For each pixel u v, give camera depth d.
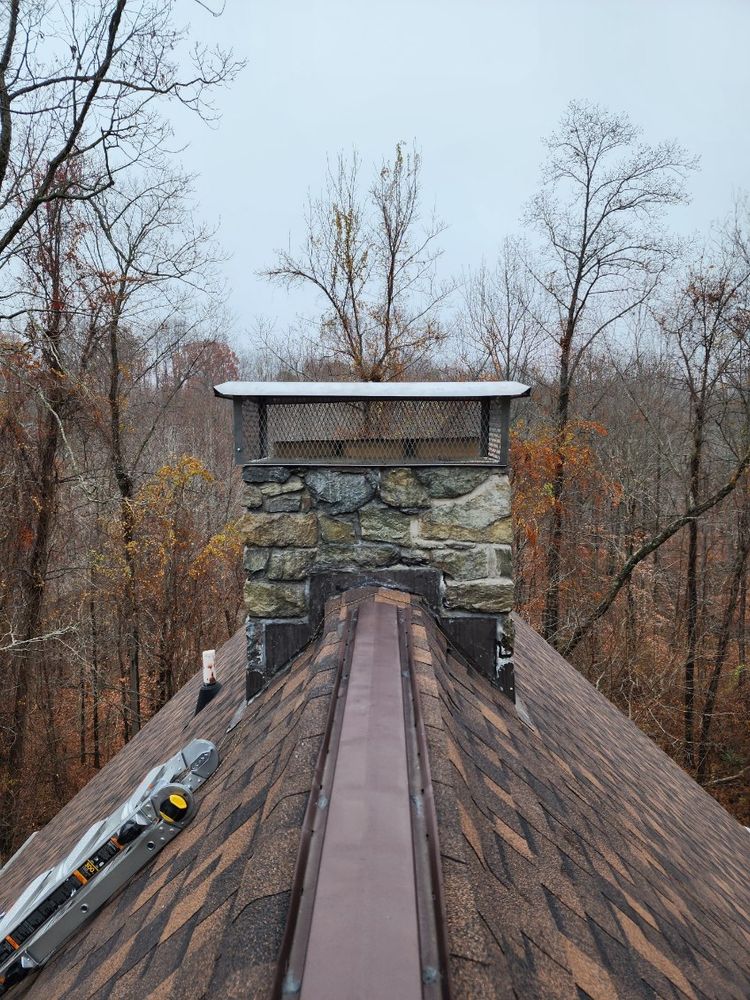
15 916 2.25
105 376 13.95
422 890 1.15
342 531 3.17
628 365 17.89
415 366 17.14
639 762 4.66
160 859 2.16
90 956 1.88
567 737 3.54
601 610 15.02
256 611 3.19
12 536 11.62
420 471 3.12
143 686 18.38
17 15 8.91
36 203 9.72
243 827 1.74
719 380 13.76
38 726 14.43
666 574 17.62
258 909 1.20
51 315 11.50
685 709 14.81
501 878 1.52
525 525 15.57
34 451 11.96
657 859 2.63
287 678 2.95
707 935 2.25
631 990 1.49
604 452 17.77
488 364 19.02
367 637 2.45
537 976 1.27
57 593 13.56
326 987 0.93
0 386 11.04
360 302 16.14
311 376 17.30
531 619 17.91
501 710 2.88
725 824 4.89
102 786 4.91
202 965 1.25
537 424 17.17
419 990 0.92
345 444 3.18
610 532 17.16
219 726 3.47
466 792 1.72
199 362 19.95
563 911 1.62
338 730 1.77
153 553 15.33
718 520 15.77
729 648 17.66
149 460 17.89
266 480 3.15
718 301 13.55
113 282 12.58
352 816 1.36
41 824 13.78
